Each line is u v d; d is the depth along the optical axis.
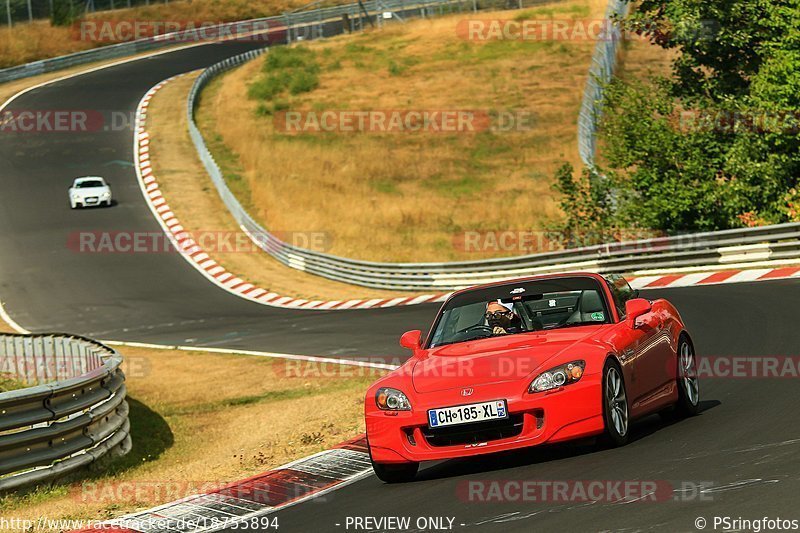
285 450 18.39
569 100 92.62
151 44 136.38
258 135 90.88
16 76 119.81
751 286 32.81
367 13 136.62
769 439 12.19
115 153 90.31
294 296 54.75
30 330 51.31
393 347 33.00
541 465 12.62
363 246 63.69
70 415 19.86
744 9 41.75
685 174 41.84
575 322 14.32
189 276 60.97
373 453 13.20
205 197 78.00
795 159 41.28
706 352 21.84
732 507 9.27
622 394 13.07
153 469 19.62
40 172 85.62
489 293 15.30
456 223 66.56
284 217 71.38
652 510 9.58
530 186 73.31
